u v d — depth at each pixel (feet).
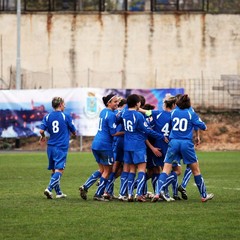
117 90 398.62
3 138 426.51
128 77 469.98
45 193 195.72
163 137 191.93
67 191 217.56
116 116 193.26
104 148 192.54
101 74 470.39
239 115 453.99
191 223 156.87
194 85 465.88
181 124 187.01
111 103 194.18
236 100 463.01
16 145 424.87
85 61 471.21
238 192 213.46
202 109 460.96
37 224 155.84
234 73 467.52
